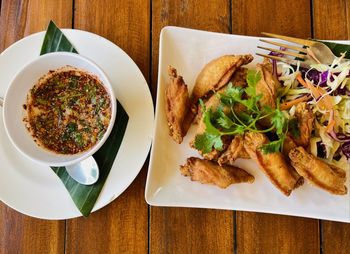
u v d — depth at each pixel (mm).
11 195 349
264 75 362
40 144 348
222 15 400
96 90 355
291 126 360
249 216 373
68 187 354
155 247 370
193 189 363
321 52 375
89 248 370
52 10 399
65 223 373
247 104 341
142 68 393
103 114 352
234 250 370
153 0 400
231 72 361
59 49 368
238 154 351
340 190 352
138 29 398
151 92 391
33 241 371
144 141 360
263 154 342
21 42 368
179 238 371
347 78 375
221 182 351
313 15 400
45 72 350
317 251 369
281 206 361
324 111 371
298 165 345
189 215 373
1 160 354
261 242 370
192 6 400
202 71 370
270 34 378
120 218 372
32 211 348
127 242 370
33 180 354
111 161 355
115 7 400
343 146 375
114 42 396
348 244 369
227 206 357
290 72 383
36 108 353
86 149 349
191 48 381
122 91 364
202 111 354
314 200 364
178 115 355
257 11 398
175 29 378
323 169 344
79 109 356
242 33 399
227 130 347
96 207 350
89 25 398
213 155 351
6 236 372
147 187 356
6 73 365
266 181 366
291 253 369
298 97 379
